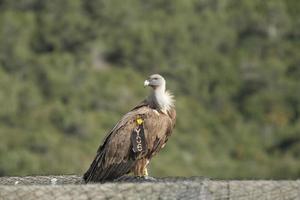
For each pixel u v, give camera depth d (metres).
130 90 52.81
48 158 42.75
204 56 58.38
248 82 56.97
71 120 46.72
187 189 10.71
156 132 14.46
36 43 57.22
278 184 11.03
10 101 48.47
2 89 49.50
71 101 50.75
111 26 58.69
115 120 49.25
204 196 10.78
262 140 52.47
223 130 52.81
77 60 55.88
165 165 43.78
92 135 46.38
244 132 52.88
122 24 58.84
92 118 48.00
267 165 48.88
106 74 54.66
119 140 14.34
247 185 10.95
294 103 55.47
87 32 58.22
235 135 52.34
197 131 50.94
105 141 14.57
